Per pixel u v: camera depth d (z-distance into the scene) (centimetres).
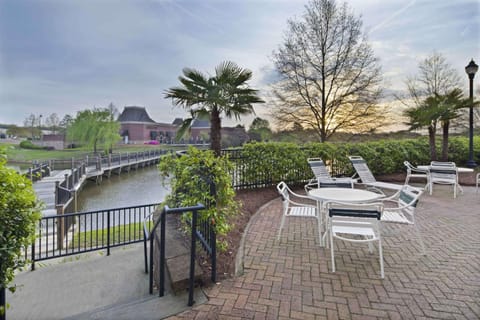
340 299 213
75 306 281
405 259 284
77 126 3009
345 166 820
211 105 586
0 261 176
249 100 602
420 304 205
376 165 888
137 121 4734
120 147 3934
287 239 348
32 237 204
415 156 999
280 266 271
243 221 417
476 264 271
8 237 181
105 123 3022
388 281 240
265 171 677
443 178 635
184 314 195
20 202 189
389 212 336
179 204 353
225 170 314
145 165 2612
